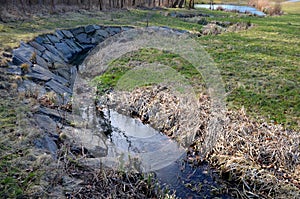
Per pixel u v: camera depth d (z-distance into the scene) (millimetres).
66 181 3062
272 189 3418
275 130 4418
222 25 13852
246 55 8164
